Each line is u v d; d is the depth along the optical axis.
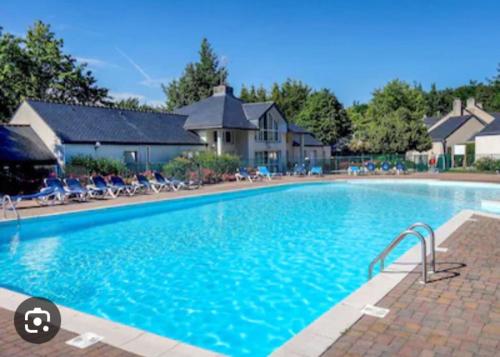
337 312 4.68
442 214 15.21
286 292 6.98
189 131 32.78
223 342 5.19
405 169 35.28
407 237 11.01
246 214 15.98
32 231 12.74
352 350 3.79
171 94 63.41
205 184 25.75
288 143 41.81
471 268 6.41
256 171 30.73
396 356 3.68
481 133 37.53
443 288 5.48
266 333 5.43
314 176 32.69
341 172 38.22
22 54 30.83
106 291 7.23
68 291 7.27
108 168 23.30
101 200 17.42
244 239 11.34
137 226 13.66
